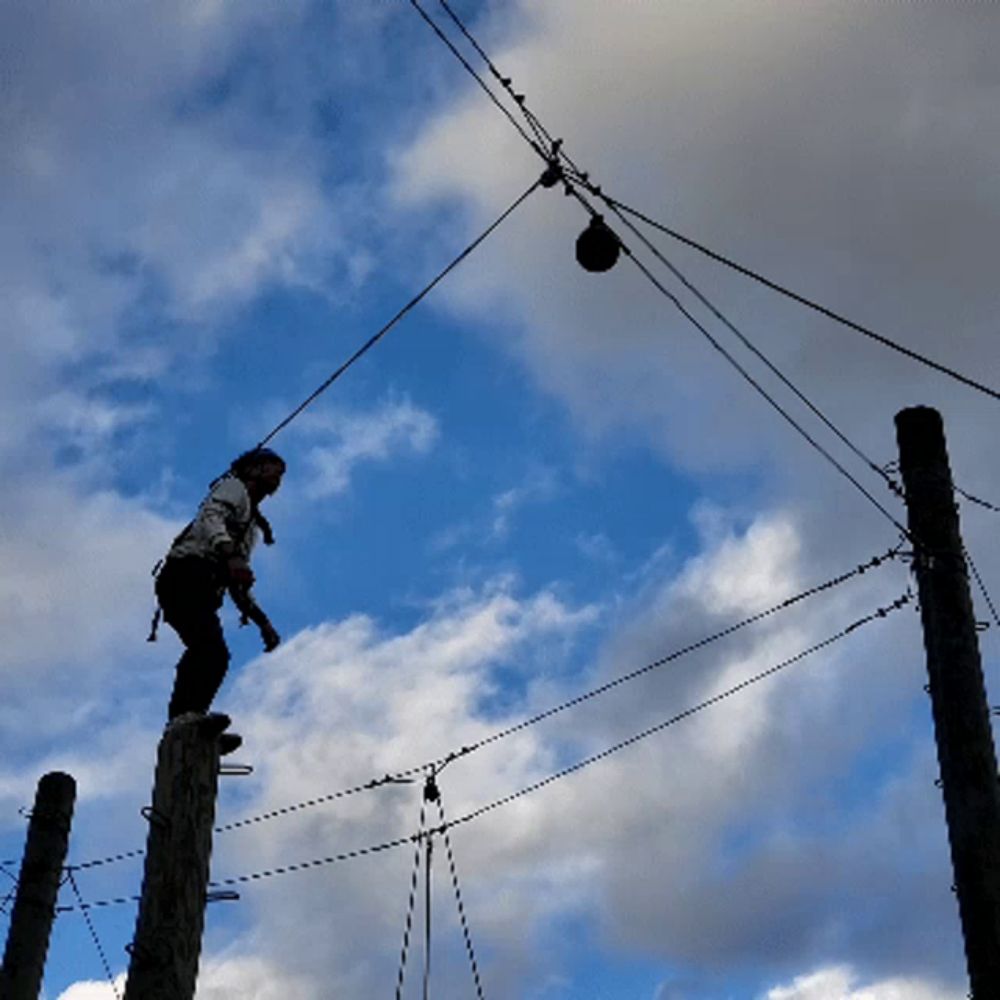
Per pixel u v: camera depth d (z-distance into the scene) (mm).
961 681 10555
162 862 6980
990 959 9531
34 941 15109
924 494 11359
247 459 8297
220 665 7598
